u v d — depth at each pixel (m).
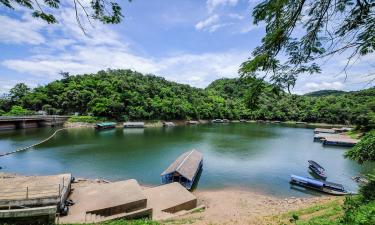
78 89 79.69
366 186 12.86
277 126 88.56
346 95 112.50
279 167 31.19
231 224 12.68
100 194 16.75
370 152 13.49
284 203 19.70
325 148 45.03
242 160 34.19
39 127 61.12
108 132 58.62
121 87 82.50
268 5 4.60
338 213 11.52
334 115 98.12
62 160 31.86
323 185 23.09
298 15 4.62
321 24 4.69
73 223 12.10
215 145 44.97
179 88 112.69
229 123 96.50
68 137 49.44
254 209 18.34
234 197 21.47
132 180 19.28
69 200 15.96
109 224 11.98
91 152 36.53
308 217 12.44
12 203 13.74
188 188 22.42
